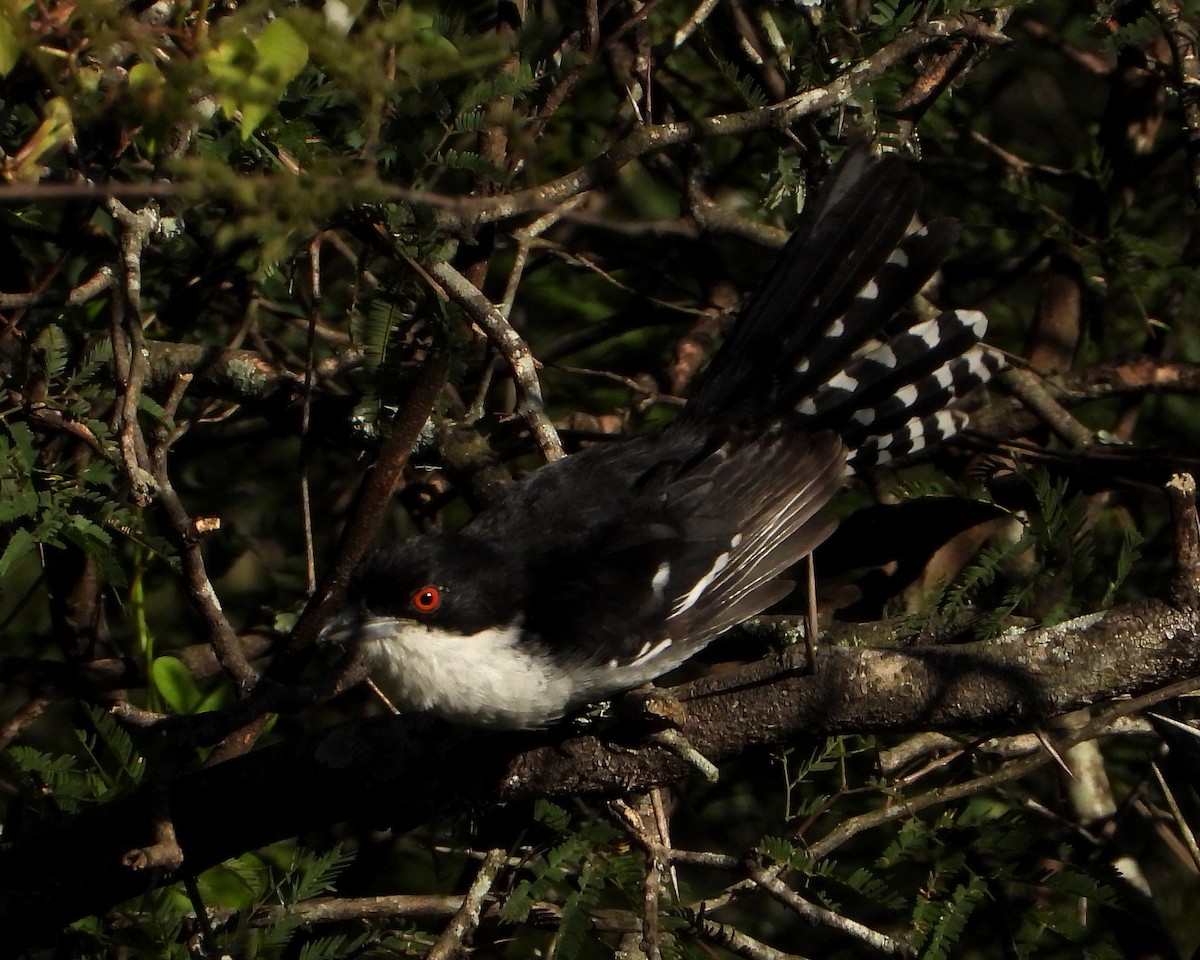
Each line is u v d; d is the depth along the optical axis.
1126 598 10.58
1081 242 10.51
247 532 11.80
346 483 11.91
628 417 10.91
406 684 7.46
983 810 7.55
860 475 11.13
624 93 10.28
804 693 6.82
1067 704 6.62
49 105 5.09
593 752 7.16
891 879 9.07
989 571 8.07
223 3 5.87
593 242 12.05
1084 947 8.01
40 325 8.55
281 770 7.27
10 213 8.44
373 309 7.43
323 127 6.66
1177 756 7.60
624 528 8.06
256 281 9.49
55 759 8.82
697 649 8.10
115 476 7.56
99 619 10.43
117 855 7.28
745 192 11.71
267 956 7.34
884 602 10.46
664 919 6.87
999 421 10.63
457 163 6.71
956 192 11.74
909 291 8.74
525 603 7.71
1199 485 9.97
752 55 9.81
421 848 9.77
